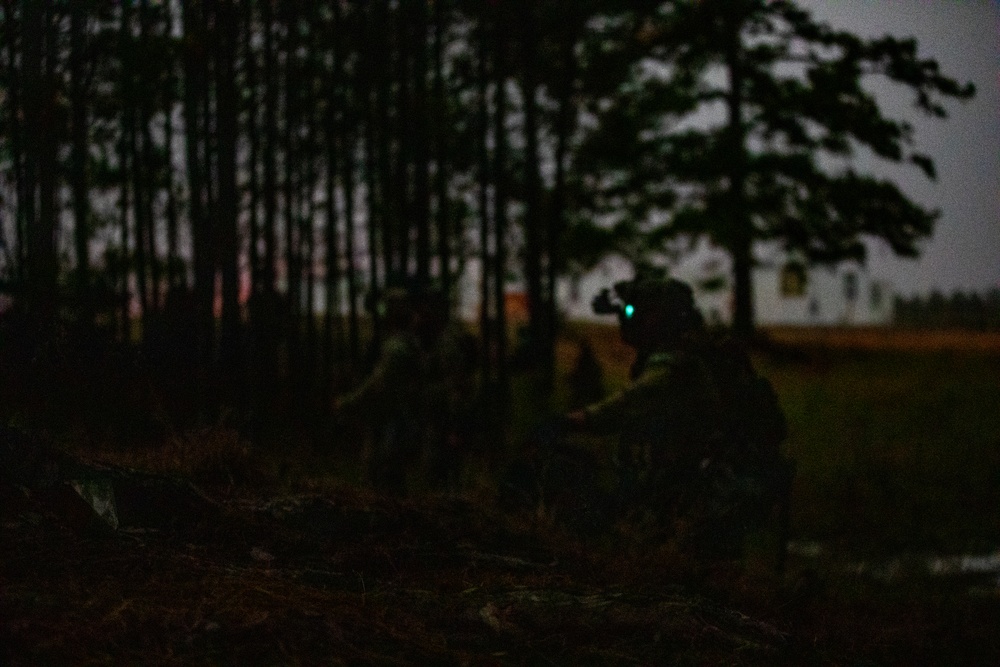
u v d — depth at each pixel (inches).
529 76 463.8
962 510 313.1
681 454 167.5
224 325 218.4
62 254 175.3
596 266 904.9
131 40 176.4
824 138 883.4
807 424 542.0
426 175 352.5
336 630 95.0
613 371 877.2
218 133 211.9
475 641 103.9
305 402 289.9
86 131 174.9
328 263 330.6
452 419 225.8
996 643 157.1
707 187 901.8
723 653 112.9
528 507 165.5
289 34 260.2
